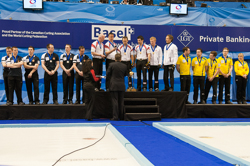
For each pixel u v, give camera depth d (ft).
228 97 25.16
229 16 31.81
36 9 28.84
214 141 12.69
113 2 31.53
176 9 30.76
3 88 28.53
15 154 10.07
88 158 9.42
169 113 22.90
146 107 21.71
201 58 24.31
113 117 21.03
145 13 30.78
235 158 8.63
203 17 31.50
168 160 9.12
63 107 21.88
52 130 16.51
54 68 22.98
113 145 11.84
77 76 22.85
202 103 24.25
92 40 29.73
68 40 29.35
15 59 22.12
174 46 23.15
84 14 29.96
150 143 12.25
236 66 25.36
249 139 13.26
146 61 23.44
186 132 15.65
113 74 20.57
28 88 22.49
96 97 22.31
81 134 14.92
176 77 30.83
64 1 30.68
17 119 21.36
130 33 30.19
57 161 8.95
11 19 28.66
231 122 19.51
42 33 28.94
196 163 8.73
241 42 31.53
